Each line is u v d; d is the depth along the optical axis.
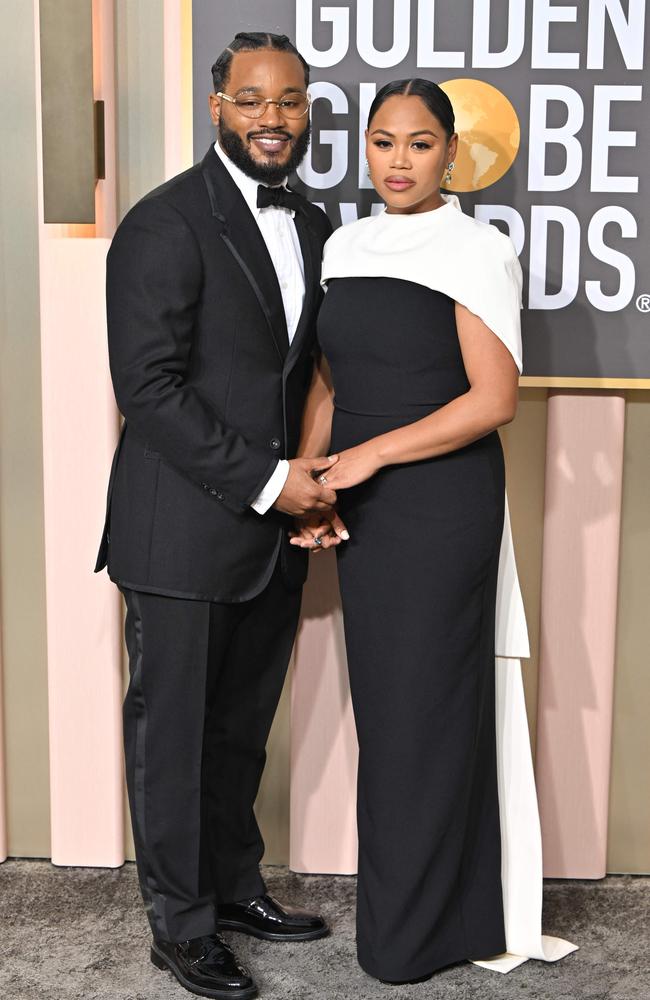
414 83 1.86
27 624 2.45
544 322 2.29
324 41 2.22
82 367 2.33
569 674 2.39
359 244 1.94
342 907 2.32
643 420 2.35
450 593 1.94
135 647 1.97
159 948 2.05
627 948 2.16
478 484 1.94
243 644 2.10
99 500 2.37
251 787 2.20
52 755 2.43
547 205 2.26
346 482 1.89
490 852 2.09
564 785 2.42
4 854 2.49
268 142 1.91
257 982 2.02
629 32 2.20
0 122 2.29
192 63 2.22
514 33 2.21
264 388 1.93
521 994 2.00
